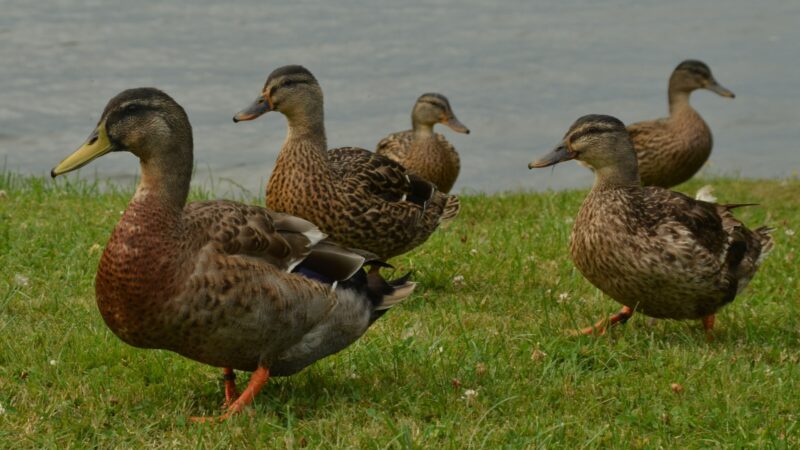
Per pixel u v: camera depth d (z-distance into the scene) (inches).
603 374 362.3
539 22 1521.9
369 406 331.0
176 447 300.2
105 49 1253.7
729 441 311.3
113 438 306.3
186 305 296.0
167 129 309.6
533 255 522.3
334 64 1250.0
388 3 1581.0
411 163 677.3
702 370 366.6
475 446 303.6
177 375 355.6
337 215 453.7
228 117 1036.5
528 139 1040.2
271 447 301.4
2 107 1024.2
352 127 1032.2
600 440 312.0
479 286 482.9
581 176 941.8
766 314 446.6
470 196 693.9
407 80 1200.8
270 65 1223.5
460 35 1418.6
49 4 1450.5
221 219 307.0
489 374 354.6
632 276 400.2
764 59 1378.0
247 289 300.2
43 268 462.6
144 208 300.8
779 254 540.1
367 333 399.9
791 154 1019.9
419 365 362.0
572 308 444.5
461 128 687.1
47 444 299.3
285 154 458.6
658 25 1550.2
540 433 306.3
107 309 302.4
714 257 400.2
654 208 402.9
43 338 376.2
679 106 703.7
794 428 321.4
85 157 311.3
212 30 1374.3
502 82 1216.2
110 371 354.0
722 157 1015.6
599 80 1242.6
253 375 321.1
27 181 667.4
